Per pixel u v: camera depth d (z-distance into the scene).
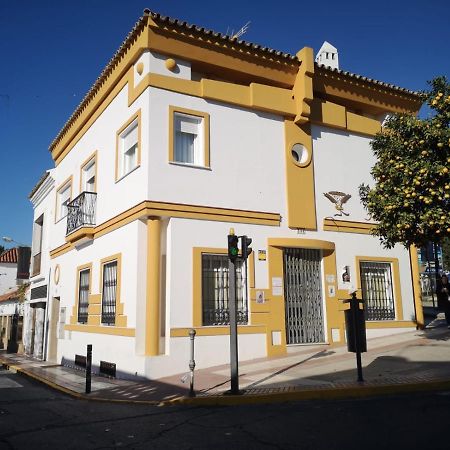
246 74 14.17
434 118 10.75
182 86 13.16
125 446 6.15
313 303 14.27
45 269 21.48
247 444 5.95
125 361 12.32
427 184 10.45
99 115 16.16
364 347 9.09
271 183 14.11
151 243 12.21
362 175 16.03
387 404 7.55
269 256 13.59
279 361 11.97
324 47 18.70
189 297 12.23
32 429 7.25
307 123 15.05
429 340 13.21
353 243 15.28
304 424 6.70
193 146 13.39
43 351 20.34
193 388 9.17
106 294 14.34
